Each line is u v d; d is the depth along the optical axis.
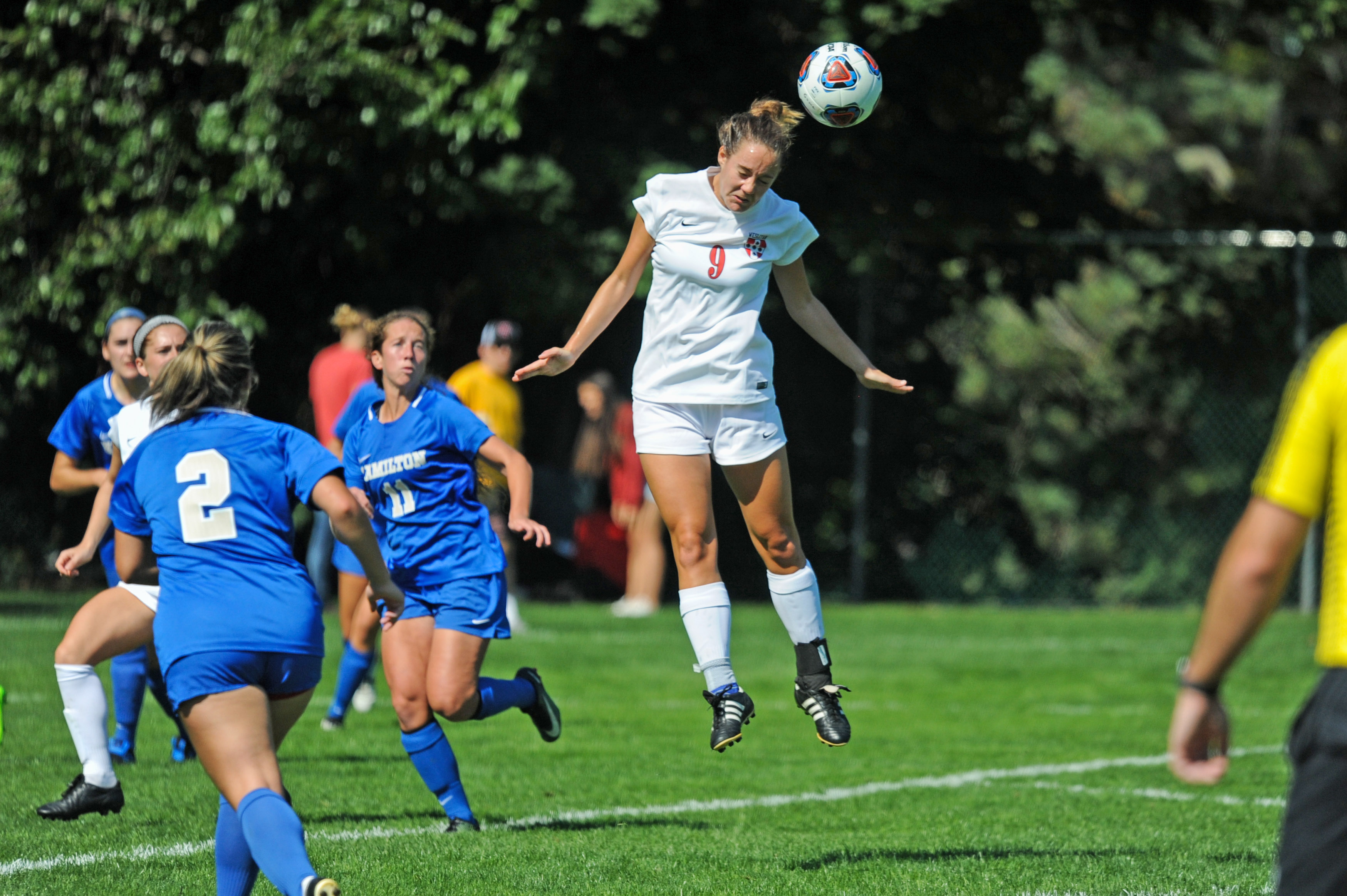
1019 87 63.91
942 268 68.69
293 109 53.38
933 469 72.31
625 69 61.53
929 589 71.50
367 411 21.09
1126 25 65.19
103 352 24.88
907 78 59.97
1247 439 75.75
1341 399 8.74
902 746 29.34
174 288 53.25
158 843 18.36
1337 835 8.70
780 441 18.16
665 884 16.20
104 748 18.12
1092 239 62.22
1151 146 101.44
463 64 56.84
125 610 18.50
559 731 22.22
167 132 52.81
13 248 52.78
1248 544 8.88
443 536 20.20
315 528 40.56
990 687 40.75
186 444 14.16
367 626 29.30
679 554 18.09
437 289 63.97
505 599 20.39
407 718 19.88
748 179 17.03
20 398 58.97
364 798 22.22
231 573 13.68
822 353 67.81
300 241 60.91
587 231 60.34
